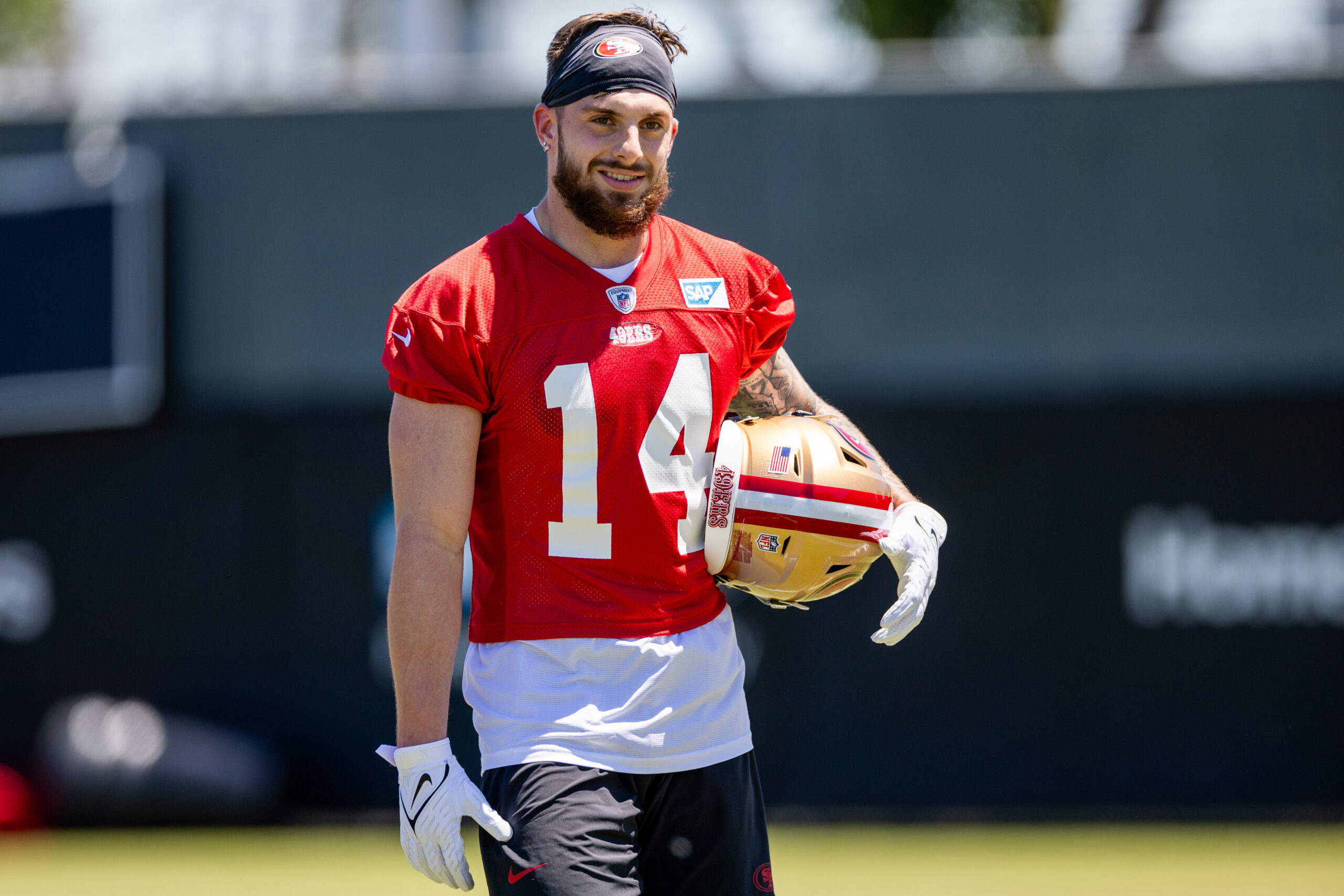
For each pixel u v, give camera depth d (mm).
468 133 33781
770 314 10883
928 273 33000
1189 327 32500
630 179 10117
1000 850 28641
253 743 32594
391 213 33844
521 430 10141
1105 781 31828
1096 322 32688
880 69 33938
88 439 33719
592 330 10188
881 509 10977
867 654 32344
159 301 33844
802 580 10992
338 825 32344
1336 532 31766
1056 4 54000
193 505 33625
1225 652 31812
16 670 33375
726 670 10625
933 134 33062
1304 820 31344
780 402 11922
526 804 9812
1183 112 32656
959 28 53750
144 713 32500
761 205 33219
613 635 10164
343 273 33844
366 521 33344
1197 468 32188
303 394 33750
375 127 33875
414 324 10039
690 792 10359
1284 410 32125
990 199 32938
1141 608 32062
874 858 27734
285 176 34000
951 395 32875
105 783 31219
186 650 33281
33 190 34156
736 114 33312
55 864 28078
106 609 33438
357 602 33156
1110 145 32781
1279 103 32438
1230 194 32531
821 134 33125
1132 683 31953
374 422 33594
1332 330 32188
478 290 10125
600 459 10148
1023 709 32094
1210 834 30391
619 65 10039
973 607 32375
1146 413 32406
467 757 30547
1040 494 32500
